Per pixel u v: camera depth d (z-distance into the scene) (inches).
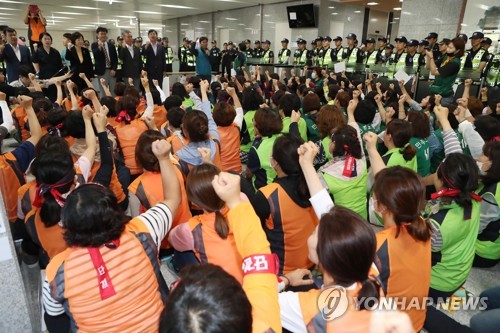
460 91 203.6
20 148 79.7
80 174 64.7
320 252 33.5
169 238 55.7
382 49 302.0
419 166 101.1
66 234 37.7
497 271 83.2
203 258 47.0
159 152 49.0
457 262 61.6
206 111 105.7
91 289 36.3
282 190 58.7
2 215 43.3
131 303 37.9
